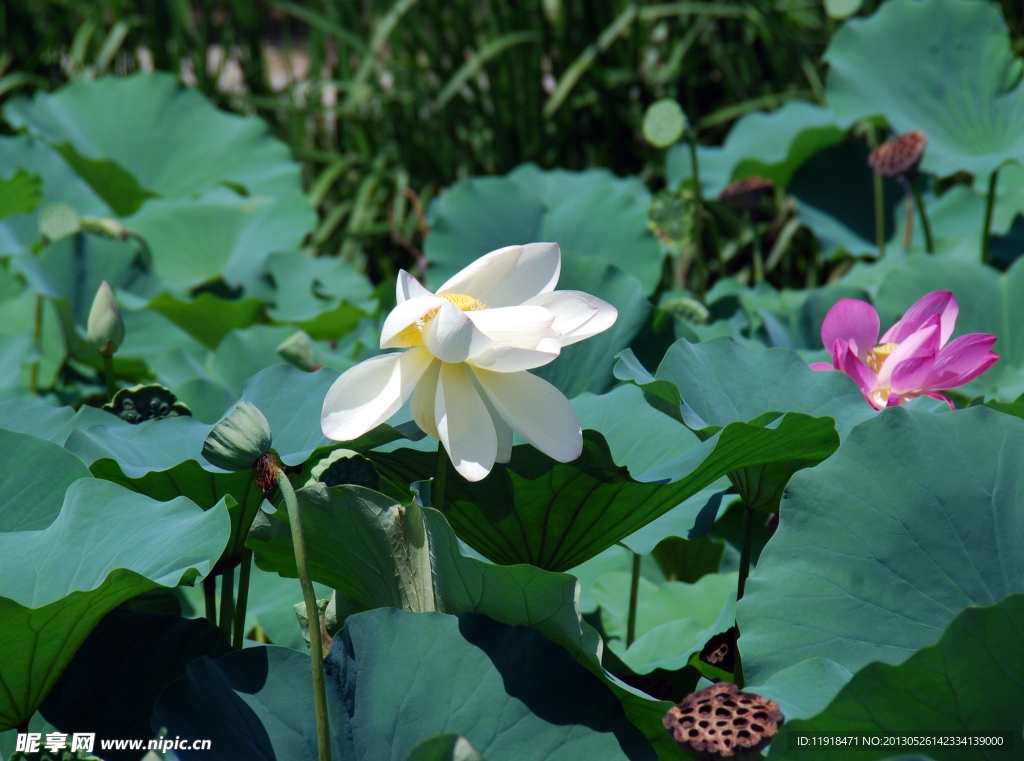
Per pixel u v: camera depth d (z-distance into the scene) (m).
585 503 2.37
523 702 2.22
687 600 2.72
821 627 2.24
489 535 2.41
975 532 2.26
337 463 2.35
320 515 2.29
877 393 2.49
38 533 2.34
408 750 2.20
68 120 5.81
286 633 2.53
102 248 3.79
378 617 2.26
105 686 2.29
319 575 2.38
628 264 3.74
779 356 2.52
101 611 2.22
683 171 4.92
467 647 2.25
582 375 2.70
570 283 2.75
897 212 4.65
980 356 2.43
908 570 2.25
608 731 2.21
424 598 2.31
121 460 2.42
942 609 2.23
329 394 2.23
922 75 4.38
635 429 2.55
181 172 5.78
